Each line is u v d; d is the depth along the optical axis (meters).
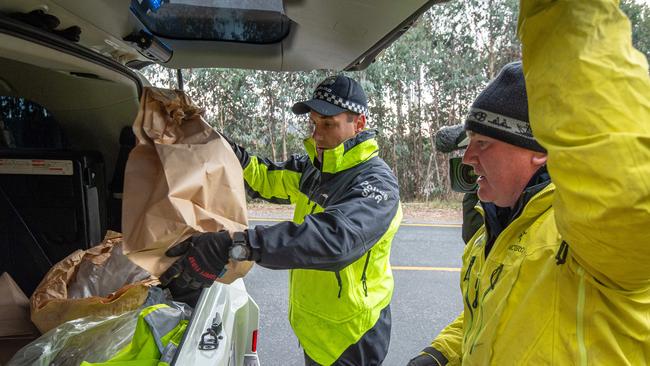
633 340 0.80
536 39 0.70
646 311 0.79
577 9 0.66
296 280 2.01
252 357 2.15
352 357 1.91
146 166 1.15
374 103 12.82
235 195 1.17
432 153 12.86
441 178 12.88
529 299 0.89
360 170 1.82
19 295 1.61
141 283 1.48
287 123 12.94
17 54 1.32
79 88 2.02
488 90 1.00
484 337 0.98
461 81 12.49
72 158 1.80
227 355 1.50
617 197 0.62
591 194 0.65
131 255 1.04
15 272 1.83
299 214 2.19
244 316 1.97
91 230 1.86
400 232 7.70
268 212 9.74
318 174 2.13
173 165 1.10
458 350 1.42
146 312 1.25
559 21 0.67
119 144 2.21
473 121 1.01
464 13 12.54
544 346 0.86
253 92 12.66
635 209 0.62
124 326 1.33
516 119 0.95
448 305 4.54
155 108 1.21
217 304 1.60
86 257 1.67
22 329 1.56
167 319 1.28
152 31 1.95
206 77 12.53
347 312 1.87
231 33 2.06
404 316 4.27
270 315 4.24
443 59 12.58
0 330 1.54
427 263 5.85
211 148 1.18
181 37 2.04
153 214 1.05
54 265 1.77
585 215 0.66
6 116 2.06
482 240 1.23
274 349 3.66
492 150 1.00
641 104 0.64
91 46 1.83
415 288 4.96
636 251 0.66
